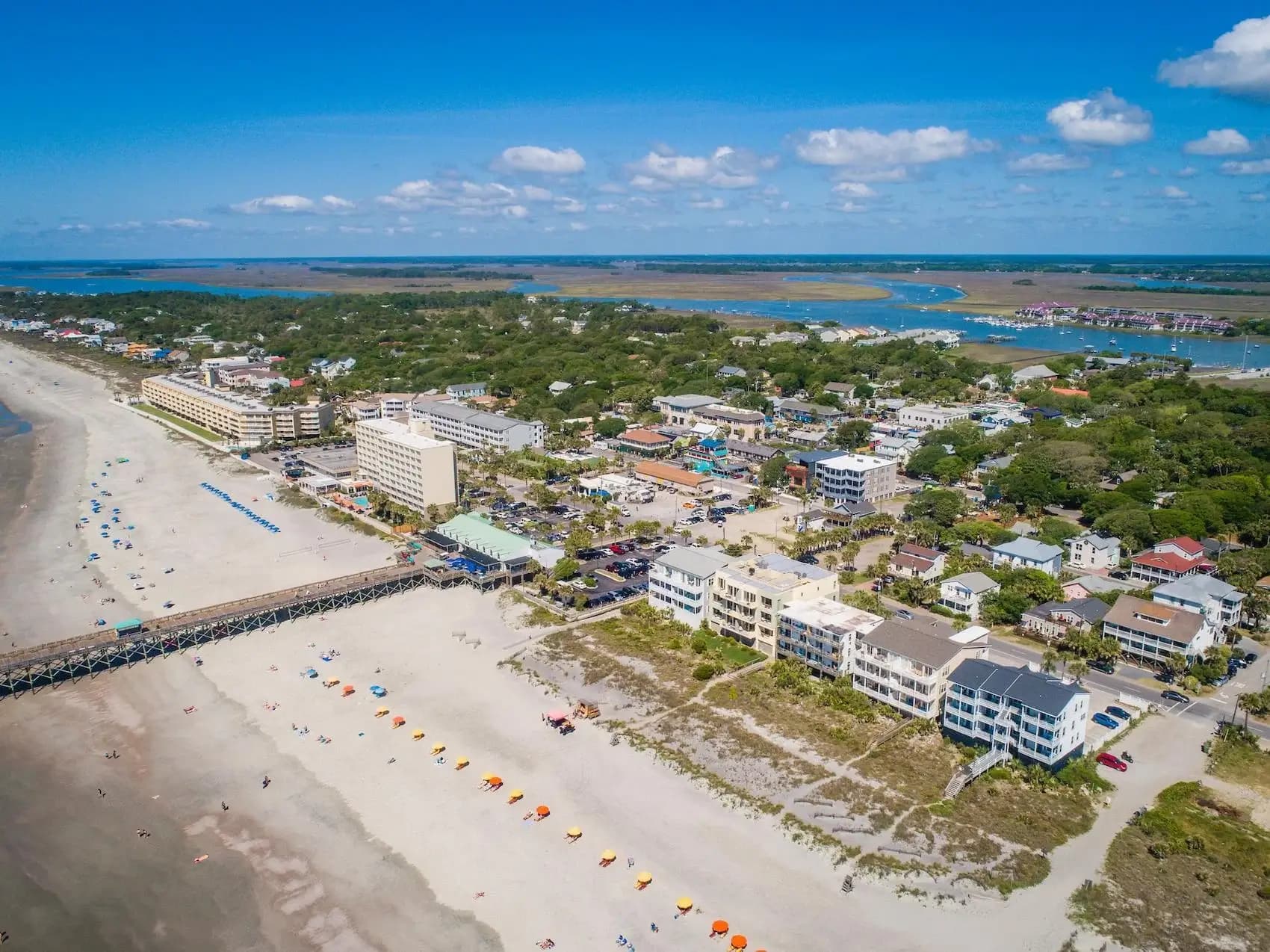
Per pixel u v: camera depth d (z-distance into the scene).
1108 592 189.75
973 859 112.44
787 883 109.19
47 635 180.12
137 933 102.69
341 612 192.38
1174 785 128.00
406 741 141.50
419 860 114.06
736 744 139.00
